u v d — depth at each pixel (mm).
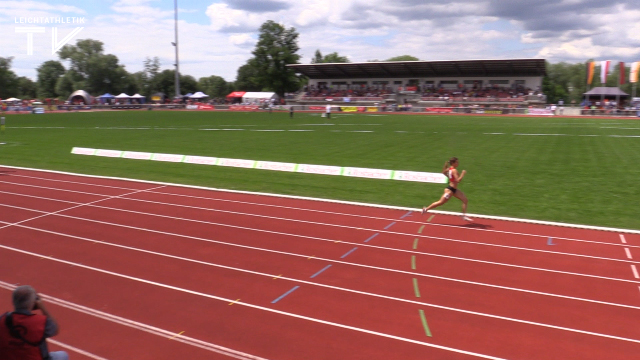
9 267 8023
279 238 9484
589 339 5613
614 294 6812
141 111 67750
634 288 7020
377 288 7070
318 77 79375
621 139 25906
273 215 11234
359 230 10008
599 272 7637
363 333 5773
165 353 5398
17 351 3834
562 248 8805
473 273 7617
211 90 116500
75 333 5832
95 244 9172
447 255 8461
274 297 6797
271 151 22047
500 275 7531
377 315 6230
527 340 5594
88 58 91125
